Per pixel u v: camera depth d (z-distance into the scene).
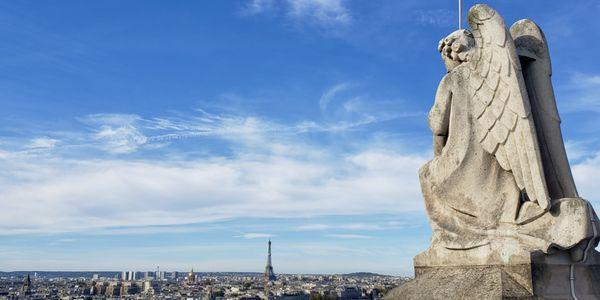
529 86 11.25
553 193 10.83
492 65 10.93
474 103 11.18
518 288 9.79
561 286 9.98
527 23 11.50
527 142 10.27
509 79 10.59
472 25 11.40
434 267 11.56
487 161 10.98
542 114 11.03
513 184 10.66
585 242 9.95
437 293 10.73
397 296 11.64
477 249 10.66
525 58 11.32
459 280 10.62
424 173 12.08
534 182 10.13
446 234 11.33
